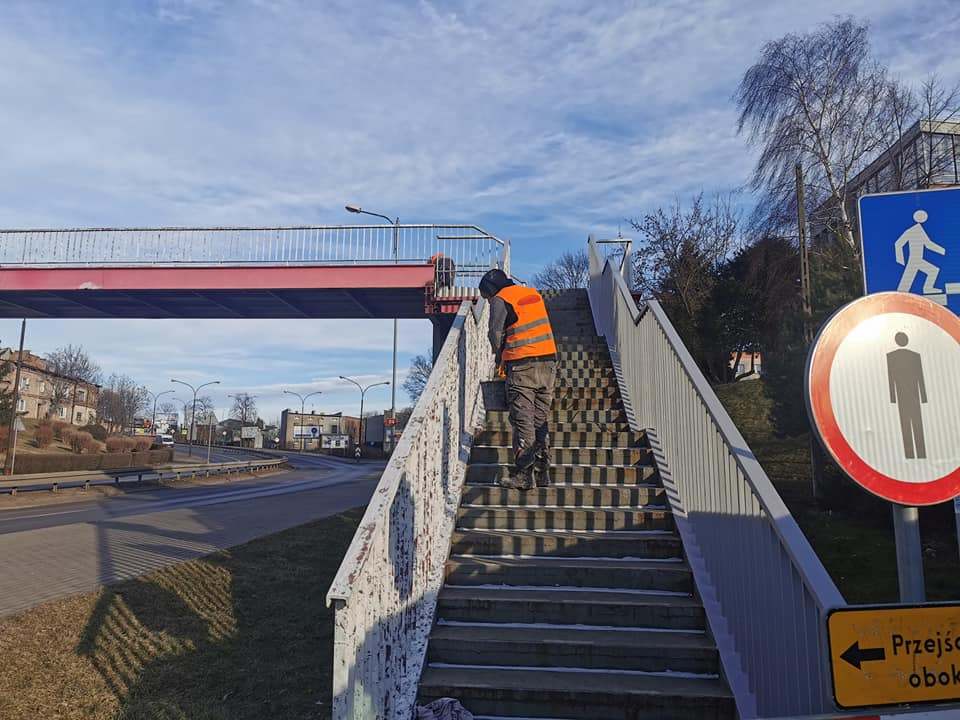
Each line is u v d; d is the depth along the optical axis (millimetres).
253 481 39031
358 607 2797
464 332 6391
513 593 4430
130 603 7473
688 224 28234
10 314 24422
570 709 3561
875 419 2164
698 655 3801
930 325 2219
